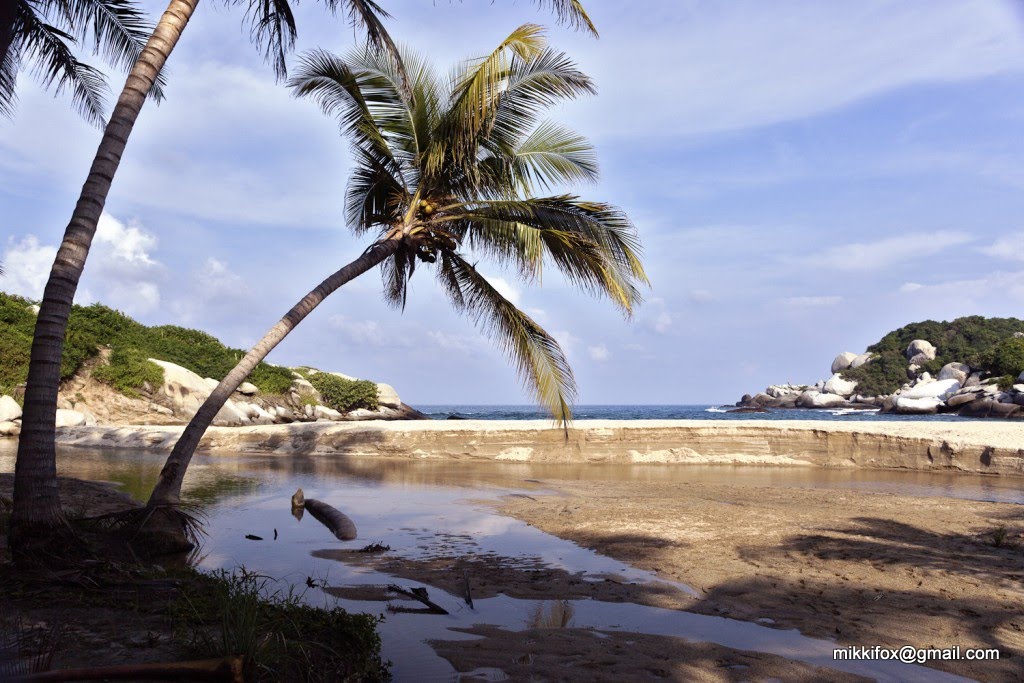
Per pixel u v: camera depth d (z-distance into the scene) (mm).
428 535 9797
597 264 12273
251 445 26031
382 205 14250
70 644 4434
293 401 50719
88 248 7539
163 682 3779
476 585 6977
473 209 13102
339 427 25688
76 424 32500
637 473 19188
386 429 24766
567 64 12133
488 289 13516
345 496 14062
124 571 6484
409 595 6543
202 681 3814
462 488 15477
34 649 4316
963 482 16781
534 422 25938
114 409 36750
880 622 5676
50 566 6496
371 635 4965
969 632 5418
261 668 4059
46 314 7188
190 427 9539
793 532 9562
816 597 6434
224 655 4133
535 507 12320
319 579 7219
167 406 38500
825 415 77188
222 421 39969
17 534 6797
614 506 12180
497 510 12133
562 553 8523
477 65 11828
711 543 8883
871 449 20703
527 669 4625
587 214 12328
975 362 88688
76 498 11523
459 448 23453
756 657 4875
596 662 4766
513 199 13016
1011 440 19188
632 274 12648
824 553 8234
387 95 12719
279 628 4719
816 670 4637
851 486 15828
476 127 11453
